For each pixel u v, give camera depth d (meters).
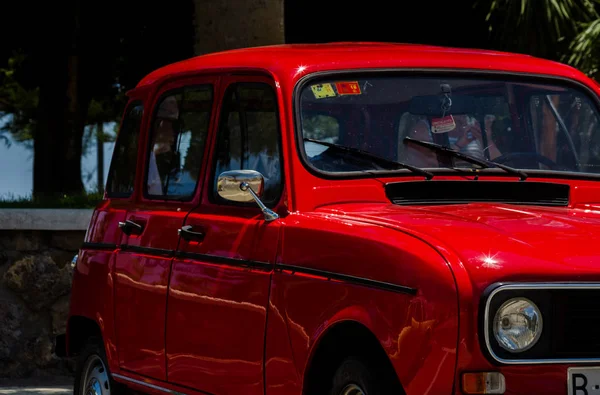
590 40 17.53
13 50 26.25
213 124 6.91
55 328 12.27
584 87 7.10
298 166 6.18
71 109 25.81
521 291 5.00
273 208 6.20
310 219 5.91
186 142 7.21
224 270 6.38
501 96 6.82
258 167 6.46
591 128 7.03
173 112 7.44
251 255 6.20
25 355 12.24
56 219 12.12
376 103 6.51
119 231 7.76
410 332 5.08
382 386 5.31
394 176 6.25
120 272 7.58
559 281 5.04
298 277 5.80
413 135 6.50
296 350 5.78
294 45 7.26
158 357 7.05
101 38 25.47
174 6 24.39
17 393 10.99
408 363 5.08
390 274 5.23
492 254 5.09
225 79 6.89
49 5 25.23
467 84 6.74
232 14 12.68
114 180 8.22
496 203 6.19
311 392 5.77
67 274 12.29
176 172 7.27
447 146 6.57
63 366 12.34
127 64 25.59
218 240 6.52
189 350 6.69
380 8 22.64
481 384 4.95
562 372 5.03
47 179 26.12
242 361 6.21
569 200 6.50
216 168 6.82
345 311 5.43
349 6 22.81
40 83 26.05
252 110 6.60
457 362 4.95
